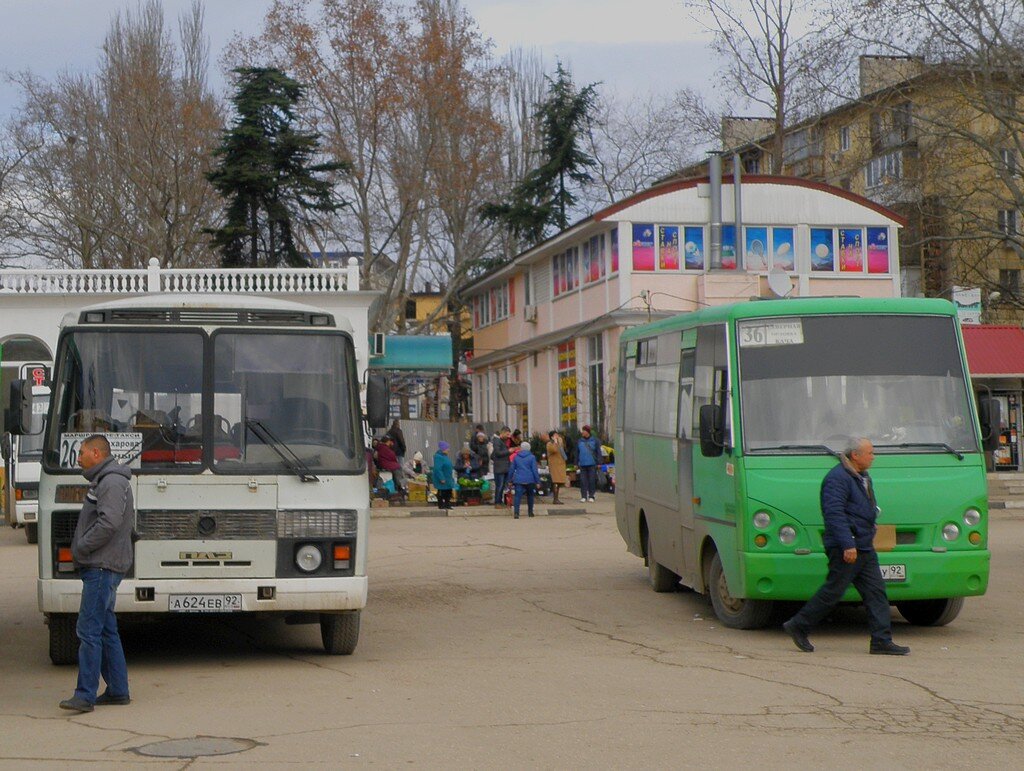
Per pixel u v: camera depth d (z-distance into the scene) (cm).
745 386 1290
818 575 1239
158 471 1082
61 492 1079
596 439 3581
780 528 1245
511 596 1648
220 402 1108
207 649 1249
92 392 1098
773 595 1248
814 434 1270
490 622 1418
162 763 747
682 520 1489
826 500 1170
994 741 799
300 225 5044
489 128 5200
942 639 1270
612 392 3962
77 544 928
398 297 5353
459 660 1155
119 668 946
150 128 5050
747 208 4012
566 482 3700
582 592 1688
